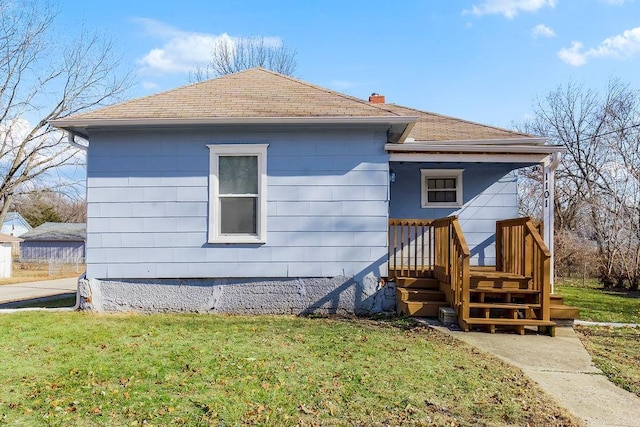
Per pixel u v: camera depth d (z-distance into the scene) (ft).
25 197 104.17
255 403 12.98
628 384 15.67
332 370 15.93
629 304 37.68
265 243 27.96
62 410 12.48
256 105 28.81
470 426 11.80
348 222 28.07
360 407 12.82
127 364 16.49
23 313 27.63
